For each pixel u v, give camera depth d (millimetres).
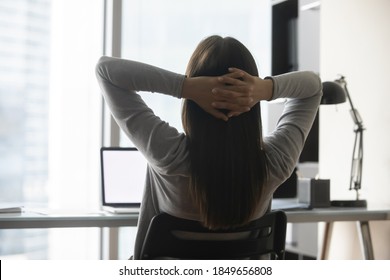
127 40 3422
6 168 3309
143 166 2447
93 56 3332
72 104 3336
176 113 3441
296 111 1516
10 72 3291
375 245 3066
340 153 3348
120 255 3344
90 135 3334
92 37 3330
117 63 1385
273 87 1437
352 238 3291
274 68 3869
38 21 3324
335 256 3443
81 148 3336
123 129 1388
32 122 3324
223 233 1443
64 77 3332
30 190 3332
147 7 3457
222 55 1423
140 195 2424
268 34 3850
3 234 3406
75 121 3332
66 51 3328
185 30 3531
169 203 1413
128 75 1368
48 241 3398
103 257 3348
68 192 3334
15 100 3309
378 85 3051
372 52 3104
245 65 1438
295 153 1466
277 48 3869
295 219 2381
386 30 3002
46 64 3330
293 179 3756
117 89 1389
